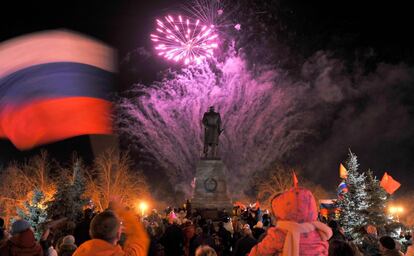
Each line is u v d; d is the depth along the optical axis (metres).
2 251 6.44
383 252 8.27
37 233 17.39
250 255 5.16
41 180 50.88
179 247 13.26
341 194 24.20
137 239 4.96
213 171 30.75
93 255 4.52
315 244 4.85
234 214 26.62
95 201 54.31
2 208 47.62
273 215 5.30
